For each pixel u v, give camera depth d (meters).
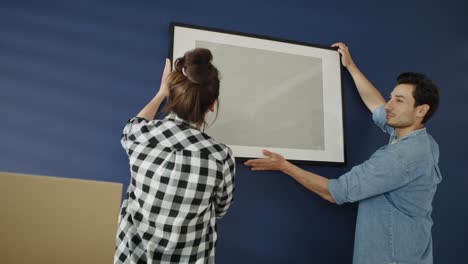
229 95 1.47
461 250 1.80
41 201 0.77
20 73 1.28
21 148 1.25
